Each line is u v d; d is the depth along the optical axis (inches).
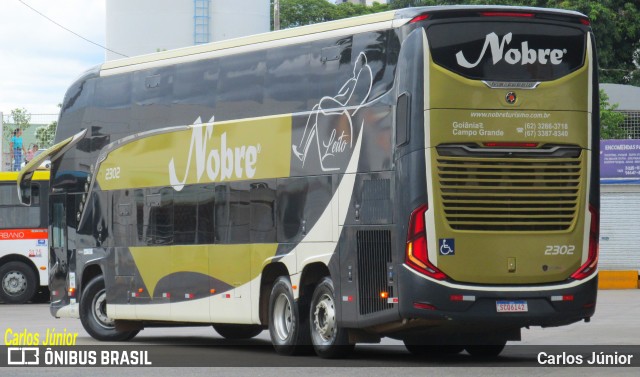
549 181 735.1
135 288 985.5
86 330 1045.8
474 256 720.3
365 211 754.8
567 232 739.4
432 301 714.2
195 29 3533.5
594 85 749.9
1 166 2351.1
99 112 1042.1
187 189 925.8
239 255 869.2
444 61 721.0
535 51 733.9
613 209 1859.0
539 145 731.4
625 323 1133.7
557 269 737.6
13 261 1701.5
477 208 721.6
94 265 1048.8
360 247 757.9
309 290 815.1
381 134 745.6
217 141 895.7
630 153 1851.6
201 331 1194.6
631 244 1852.9
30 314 1430.9
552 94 734.5
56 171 1090.7
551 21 738.2
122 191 1005.8
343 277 772.0
